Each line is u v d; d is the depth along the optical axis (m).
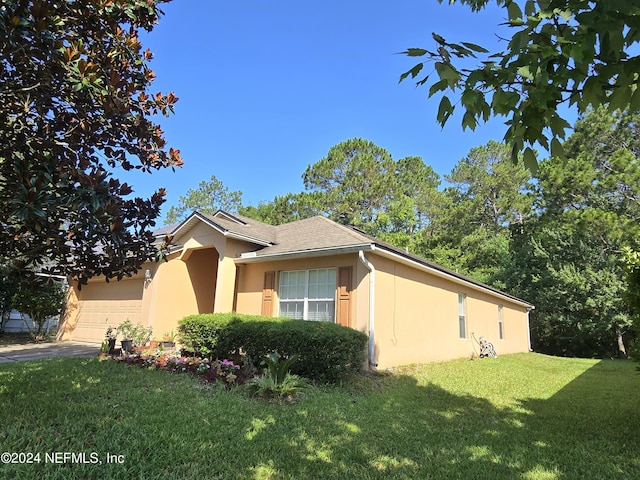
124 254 3.62
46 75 3.06
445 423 5.47
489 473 3.84
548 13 1.94
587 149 18.75
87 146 3.67
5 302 14.12
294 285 10.82
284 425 4.90
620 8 1.67
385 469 3.85
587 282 19.02
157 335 11.59
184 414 4.90
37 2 2.82
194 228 12.32
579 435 5.10
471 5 2.50
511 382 9.04
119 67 3.75
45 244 3.24
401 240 28.25
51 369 7.19
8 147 2.93
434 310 11.92
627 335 19.45
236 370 7.57
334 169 32.38
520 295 22.36
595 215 12.30
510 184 28.91
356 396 6.72
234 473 3.59
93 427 4.27
